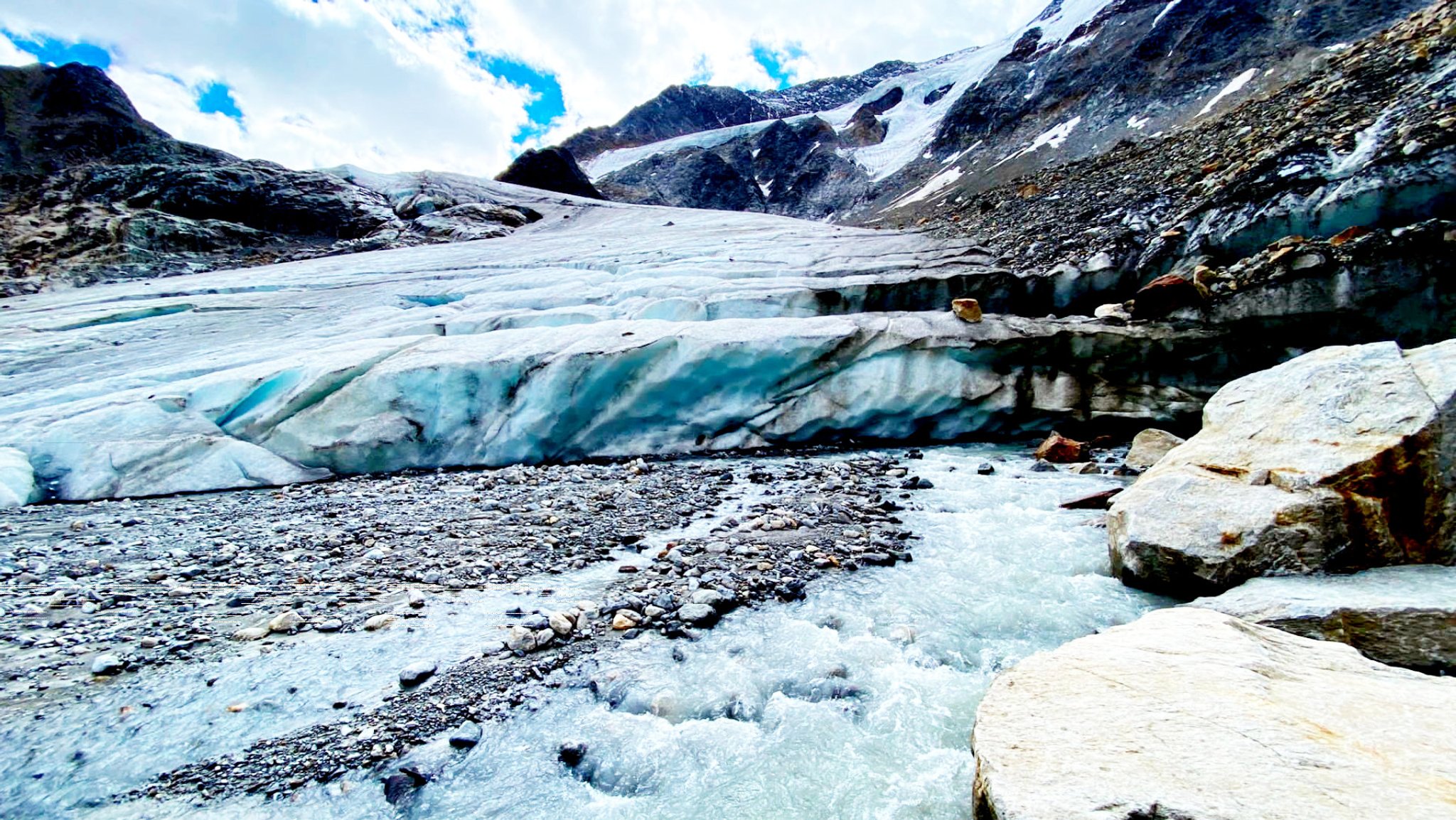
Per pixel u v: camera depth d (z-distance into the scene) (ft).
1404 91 43.78
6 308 76.07
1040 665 13.16
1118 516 21.86
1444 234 34.45
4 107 186.39
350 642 17.83
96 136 187.01
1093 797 9.03
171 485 37.86
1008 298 53.52
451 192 174.29
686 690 15.69
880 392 43.47
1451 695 11.18
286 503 34.45
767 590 21.07
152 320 61.36
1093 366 42.42
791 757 13.44
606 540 26.30
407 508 32.24
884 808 11.93
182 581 22.76
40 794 12.34
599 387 43.60
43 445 39.01
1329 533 18.03
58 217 134.72
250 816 11.83
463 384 43.57
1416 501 18.19
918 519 27.73
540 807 12.29
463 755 13.51
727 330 45.03
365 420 42.09
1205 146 64.23
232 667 16.58
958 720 14.32
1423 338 35.55
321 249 140.05
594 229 130.00
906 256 64.75
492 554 24.84
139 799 12.23
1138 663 12.67
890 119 403.95
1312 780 8.87
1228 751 9.67
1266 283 38.86
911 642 17.65
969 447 42.57
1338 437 19.83
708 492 33.50
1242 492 19.88
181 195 144.56
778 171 384.88
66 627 18.84
